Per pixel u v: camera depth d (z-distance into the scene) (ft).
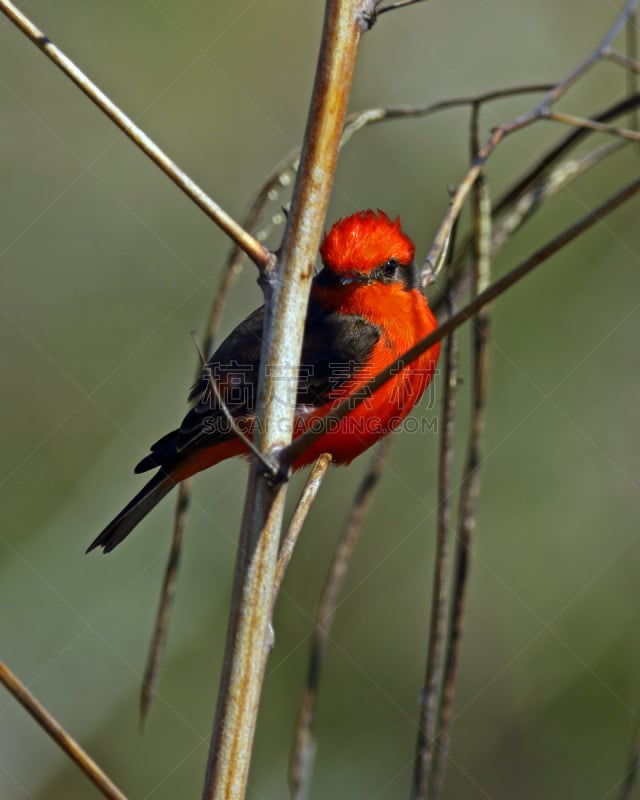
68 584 35.06
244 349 25.63
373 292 26.13
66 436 40.22
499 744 33.88
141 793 33.24
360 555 36.19
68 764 33.14
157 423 39.19
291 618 35.63
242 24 42.68
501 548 36.24
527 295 39.04
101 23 42.14
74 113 42.27
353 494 36.68
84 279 41.86
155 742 33.96
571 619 35.27
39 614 34.32
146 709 19.97
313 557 36.14
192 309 41.55
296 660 35.53
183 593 34.96
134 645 34.37
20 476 39.37
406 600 36.09
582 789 33.45
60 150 42.22
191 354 40.11
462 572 20.43
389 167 40.16
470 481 20.58
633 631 35.17
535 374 38.32
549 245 13.17
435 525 36.50
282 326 16.01
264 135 42.42
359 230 26.78
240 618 15.57
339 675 35.40
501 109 40.88
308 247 16.11
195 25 42.47
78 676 33.63
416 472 36.76
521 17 41.63
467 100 22.03
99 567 35.22
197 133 42.19
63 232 42.09
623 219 39.68
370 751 34.68
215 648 34.99
